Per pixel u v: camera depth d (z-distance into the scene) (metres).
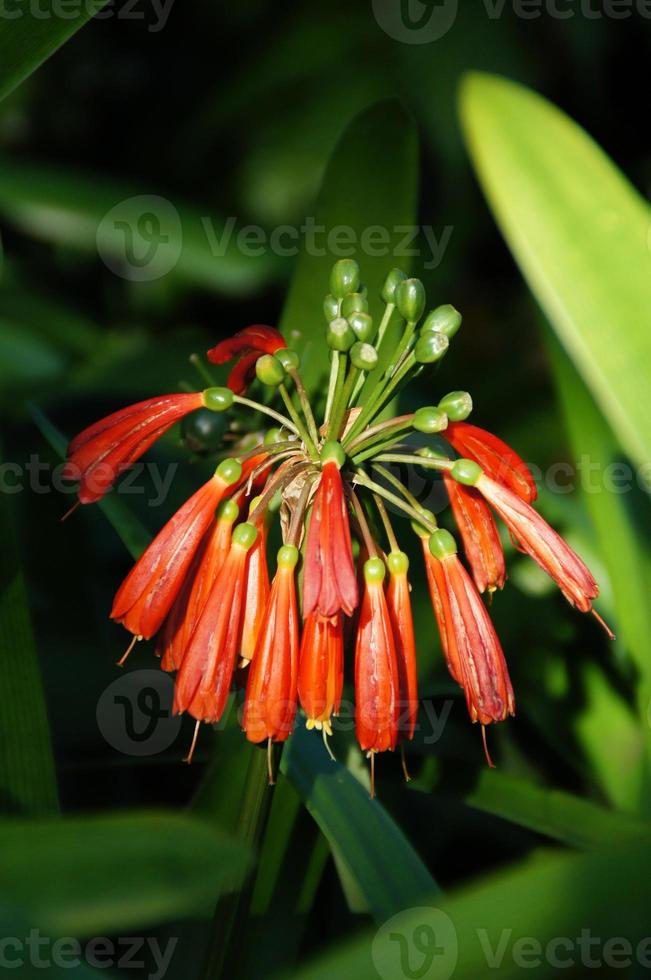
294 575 0.41
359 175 0.53
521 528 0.42
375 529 0.44
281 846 0.48
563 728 0.52
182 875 0.37
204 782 0.46
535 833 0.54
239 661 0.43
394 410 0.51
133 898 0.36
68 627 0.54
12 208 0.62
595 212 0.52
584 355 0.50
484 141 0.53
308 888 0.48
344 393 0.42
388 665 0.41
